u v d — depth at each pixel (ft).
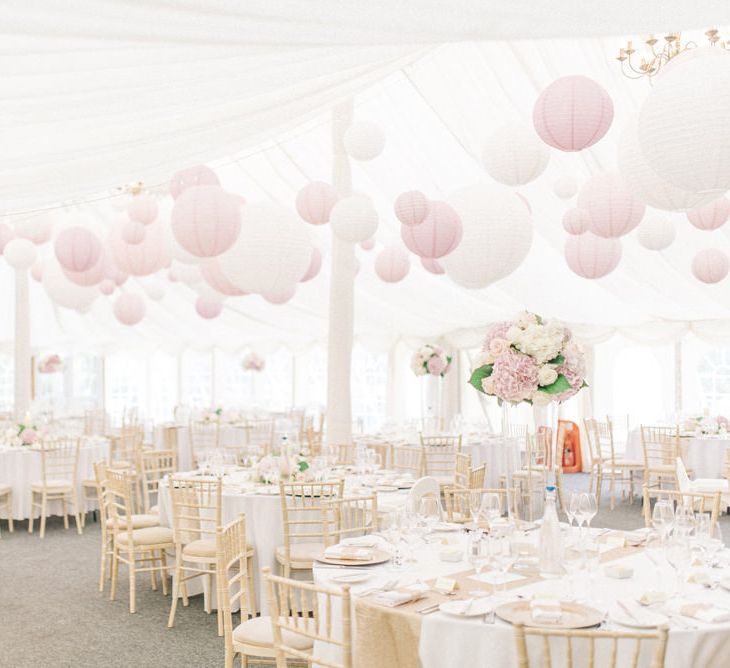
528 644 9.14
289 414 47.24
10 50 9.43
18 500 29.35
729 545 25.03
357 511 18.31
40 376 61.57
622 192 17.20
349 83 14.32
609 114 14.30
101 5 8.50
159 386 63.21
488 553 10.27
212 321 49.01
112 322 52.65
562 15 8.60
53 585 21.63
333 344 29.94
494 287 36.22
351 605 10.35
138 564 23.81
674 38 19.81
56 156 13.15
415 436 32.94
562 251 30.42
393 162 29.71
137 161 14.21
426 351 36.09
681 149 10.33
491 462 32.32
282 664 10.12
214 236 15.85
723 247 28.73
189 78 10.79
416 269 36.35
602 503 34.35
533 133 16.38
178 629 17.81
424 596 10.42
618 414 45.14
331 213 19.56
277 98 12.90
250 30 9.23
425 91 25.40
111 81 10.65
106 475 20.68
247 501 19.08
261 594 18.56
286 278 16.69
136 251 24.22
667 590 10.75
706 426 34.06
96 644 16.78
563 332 13.00
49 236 26.71
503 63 23.61
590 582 10.80
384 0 8.50
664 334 40.40
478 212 16.12
